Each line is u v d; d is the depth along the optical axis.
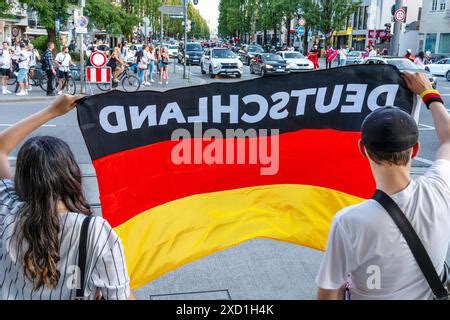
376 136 1.81
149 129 2.76
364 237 1.77
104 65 16.88
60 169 1.83
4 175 2.20
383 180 1.84
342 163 2.88
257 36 95.56
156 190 2.78
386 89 2.81
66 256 1.82
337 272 1.83
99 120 2.66
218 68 28.23
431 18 49.94
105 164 2.69
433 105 2.49
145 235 2.73
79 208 1.91
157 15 56.31
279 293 4.23
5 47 17.88
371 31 46.72
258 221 2.85
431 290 1.81
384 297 1.82
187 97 2.79
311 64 30.19
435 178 1.90
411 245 1.77
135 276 2.68
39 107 15.50
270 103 2.85
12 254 1.83
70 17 26.89
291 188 2.89
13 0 26.59
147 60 21.22
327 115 2.87
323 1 47.44
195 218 2.81
